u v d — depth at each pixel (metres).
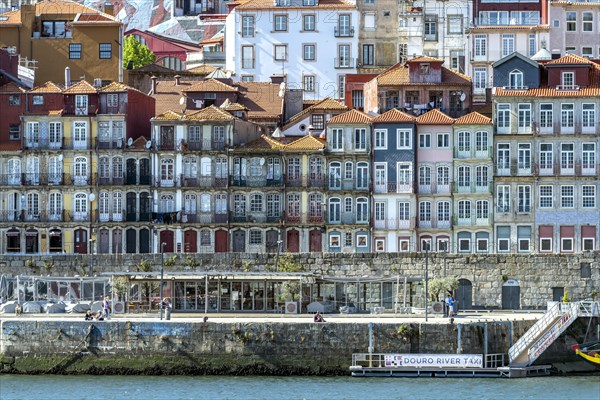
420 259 199.75
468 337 174.62
